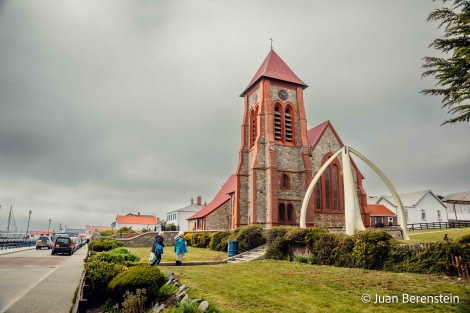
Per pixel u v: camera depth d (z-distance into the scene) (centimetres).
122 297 1177
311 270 1759
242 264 2091
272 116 4138
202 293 1211
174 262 2239
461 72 1171
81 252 4369
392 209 6756
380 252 1756
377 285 1319
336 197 4212
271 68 4391
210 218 5212
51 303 1218
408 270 1611
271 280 1467
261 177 3962
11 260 2728
